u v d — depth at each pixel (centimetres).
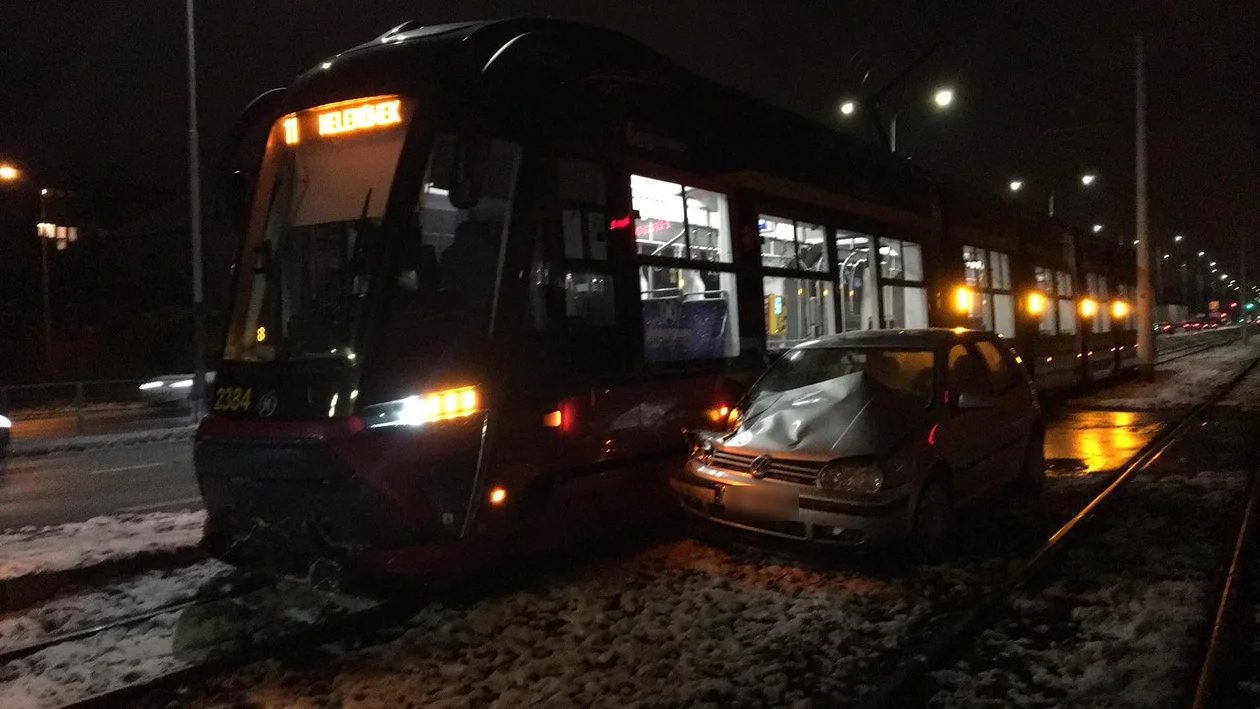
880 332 834
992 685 486
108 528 855
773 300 886
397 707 477
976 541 771
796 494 657
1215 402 1905
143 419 2336
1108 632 554
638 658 533
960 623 560
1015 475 866
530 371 646
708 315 812
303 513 591
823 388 732
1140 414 1734
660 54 801
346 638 586
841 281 1008
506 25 683
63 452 1791
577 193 690
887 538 638
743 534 698
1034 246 1694
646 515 748
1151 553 718
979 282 1396
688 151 796
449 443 597
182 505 1079
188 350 3500
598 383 695
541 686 494
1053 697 470
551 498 659
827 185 980
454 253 629
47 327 3156
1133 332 2614
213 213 726
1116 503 909
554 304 666
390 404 582
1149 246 2634
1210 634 548
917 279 1176
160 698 500
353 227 625
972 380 804
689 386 781
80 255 4162
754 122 884
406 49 659
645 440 736
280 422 600
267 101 722
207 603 652
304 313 632
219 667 530
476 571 621
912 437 678
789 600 629
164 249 4259
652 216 757
